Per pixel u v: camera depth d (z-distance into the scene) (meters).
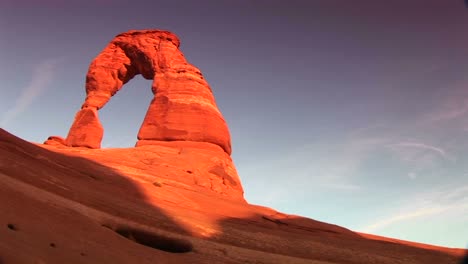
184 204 34.16
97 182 31.84
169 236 21.70
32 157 29.95
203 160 52.03
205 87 63.47
